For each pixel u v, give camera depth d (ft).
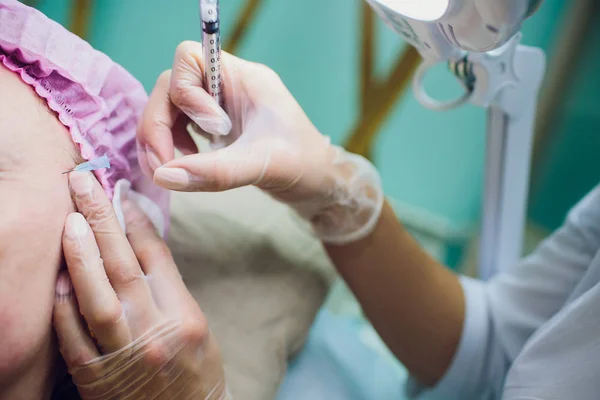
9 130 1.86
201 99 2.23
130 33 5.46
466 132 5.64
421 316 3.02
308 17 5.40
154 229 2.43
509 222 3.22
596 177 5.45
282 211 3.27
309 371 3.20
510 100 2.64
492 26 1.75
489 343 3.13
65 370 2.28
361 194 2.81
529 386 2.38
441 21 1.88
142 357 2.08
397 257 2.96
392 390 3.45
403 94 5.39
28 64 2.08
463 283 3.32
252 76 2.51
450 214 5.86
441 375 3.14
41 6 5.15
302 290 3.04
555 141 5.41
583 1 4.98
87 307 1.94
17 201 1.80
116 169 2.43
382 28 5.29
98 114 2.26
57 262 1.93
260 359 2.77
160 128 2.34
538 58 2.54
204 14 2.00
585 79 5.20
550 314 2.90
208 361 2.31
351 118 5.71
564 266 2.93
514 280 3.17
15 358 1.78
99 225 2.05
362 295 3.01
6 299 1.74
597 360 2.18
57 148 2.01
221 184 2.20
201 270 2.90
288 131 2.49
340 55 5.51
